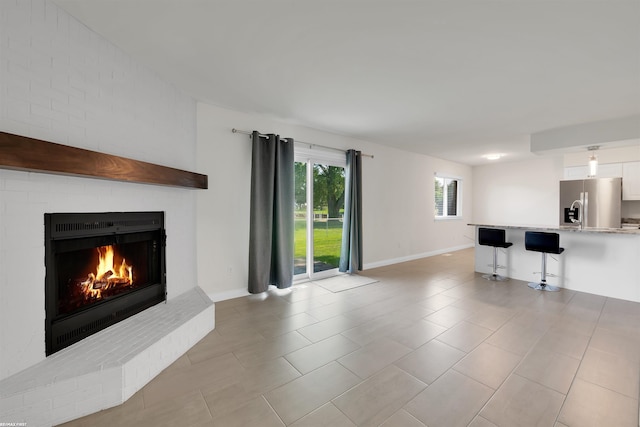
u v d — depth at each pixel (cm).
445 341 253
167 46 223
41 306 174
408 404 172
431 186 699
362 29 198
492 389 186
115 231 225
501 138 509
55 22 179
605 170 565
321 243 488
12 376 159
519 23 189
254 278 372
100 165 187
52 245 180
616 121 397
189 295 300
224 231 362
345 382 194
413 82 282
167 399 176
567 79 272
